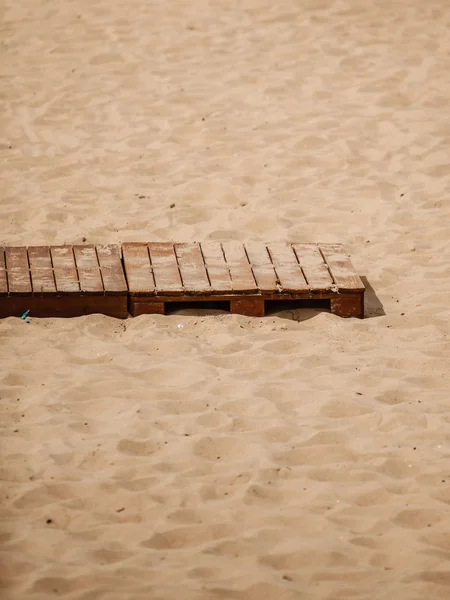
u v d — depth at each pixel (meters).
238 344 12.38
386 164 17.81
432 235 15.51
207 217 16.12
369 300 13.79
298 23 23.81
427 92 20.53
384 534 8.72
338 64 21.81
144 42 22.97
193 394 11.15
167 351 12.21
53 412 10.70
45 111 19.89
